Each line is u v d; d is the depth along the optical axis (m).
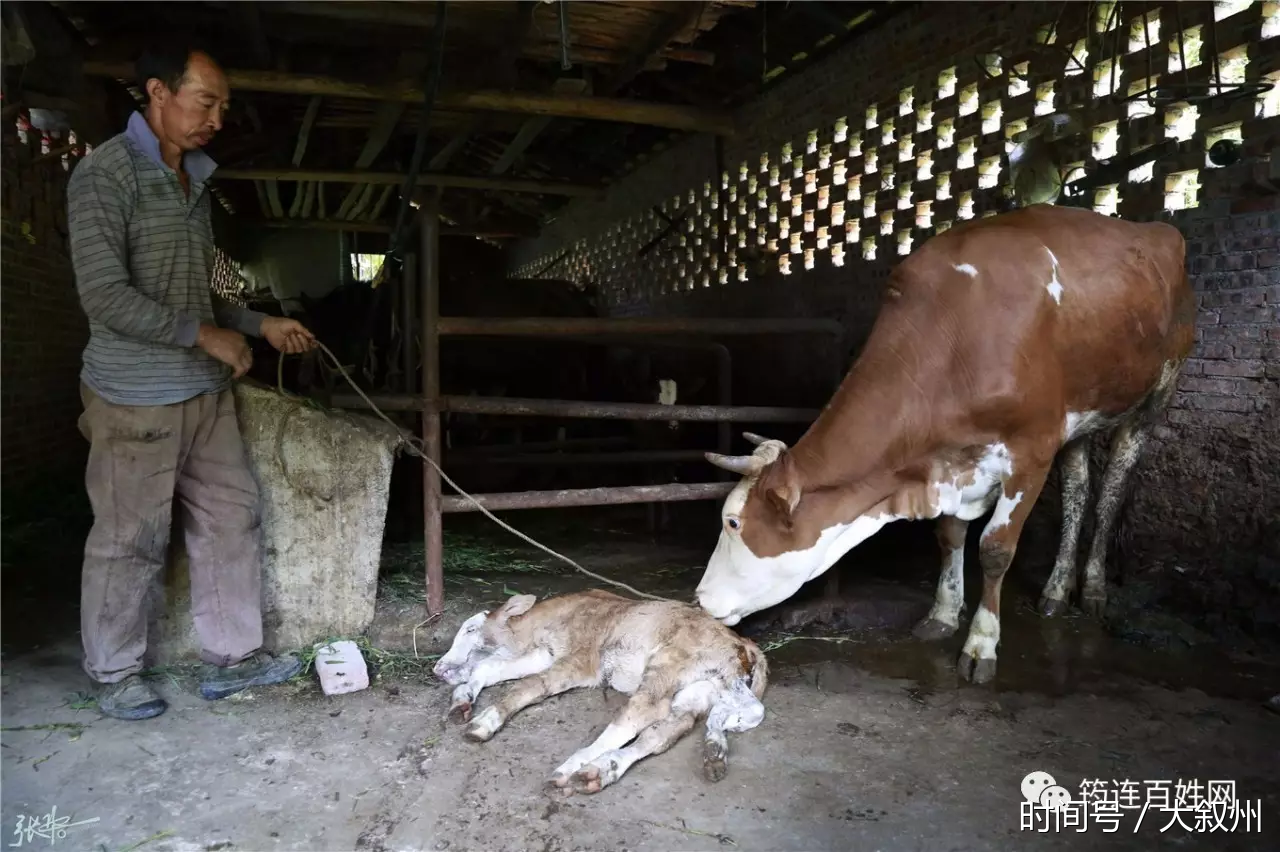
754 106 6.90
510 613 3.01
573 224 11.45
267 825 2.18
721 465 3.05
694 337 6.03
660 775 2.45
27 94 4.86
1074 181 4.23
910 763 2.54
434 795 2.33
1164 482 4.06
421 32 5.20
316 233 13.86
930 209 5.11
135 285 2.71
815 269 6.18
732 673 2.67
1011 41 4.57
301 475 3.24
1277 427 3.61
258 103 6.44
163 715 2.77
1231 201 3.70
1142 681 3.16
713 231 7.66
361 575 3.36
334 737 2.65
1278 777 2.49
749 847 2.13
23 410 5.44
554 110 6.07
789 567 3.10
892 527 5.27
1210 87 3.50
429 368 3.49
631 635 2.83
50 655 3.22
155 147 2.71
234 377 2.94
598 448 6.00
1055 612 3.87
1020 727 2.79
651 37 5.26
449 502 3.49
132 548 2.72
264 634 3.28
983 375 3.02
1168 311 3.49
